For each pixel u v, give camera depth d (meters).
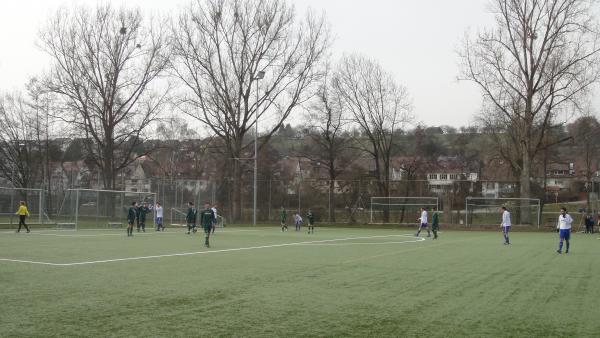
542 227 45.31
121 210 40.69
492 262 16.98
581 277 13.34
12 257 16.72
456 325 7.94
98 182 56.94
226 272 13.70
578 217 50.16
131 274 13.11
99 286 11.16
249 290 10.87
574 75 44.41
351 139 61.03
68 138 57.56
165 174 80.94
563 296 10.48
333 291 10.84
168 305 9.20
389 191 52.91
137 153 64.44
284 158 72.50
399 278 12.84
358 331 7.53
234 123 51.59
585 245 26.39
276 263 15.97
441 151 81.31
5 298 9.70
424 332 7.51
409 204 50.66
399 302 9.70
